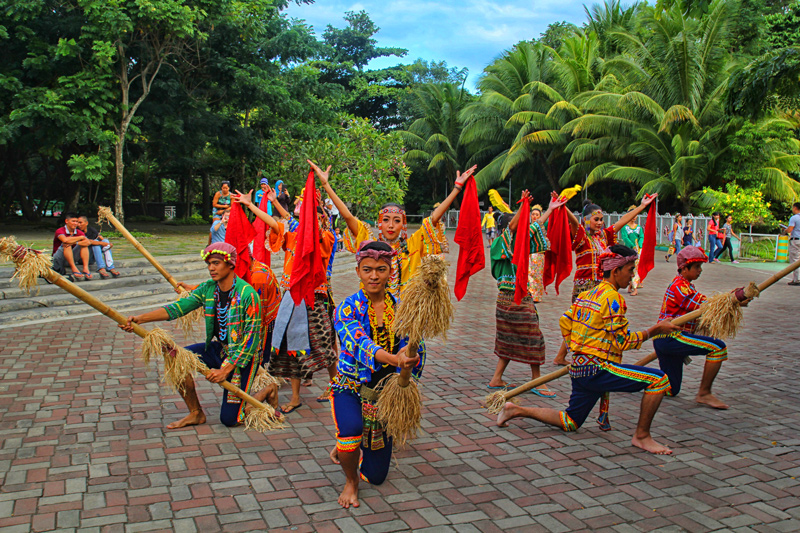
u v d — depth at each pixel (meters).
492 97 34.50
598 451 4.18
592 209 6.91
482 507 3.37
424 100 42.44
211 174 32.91
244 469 3.81
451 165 42.69
